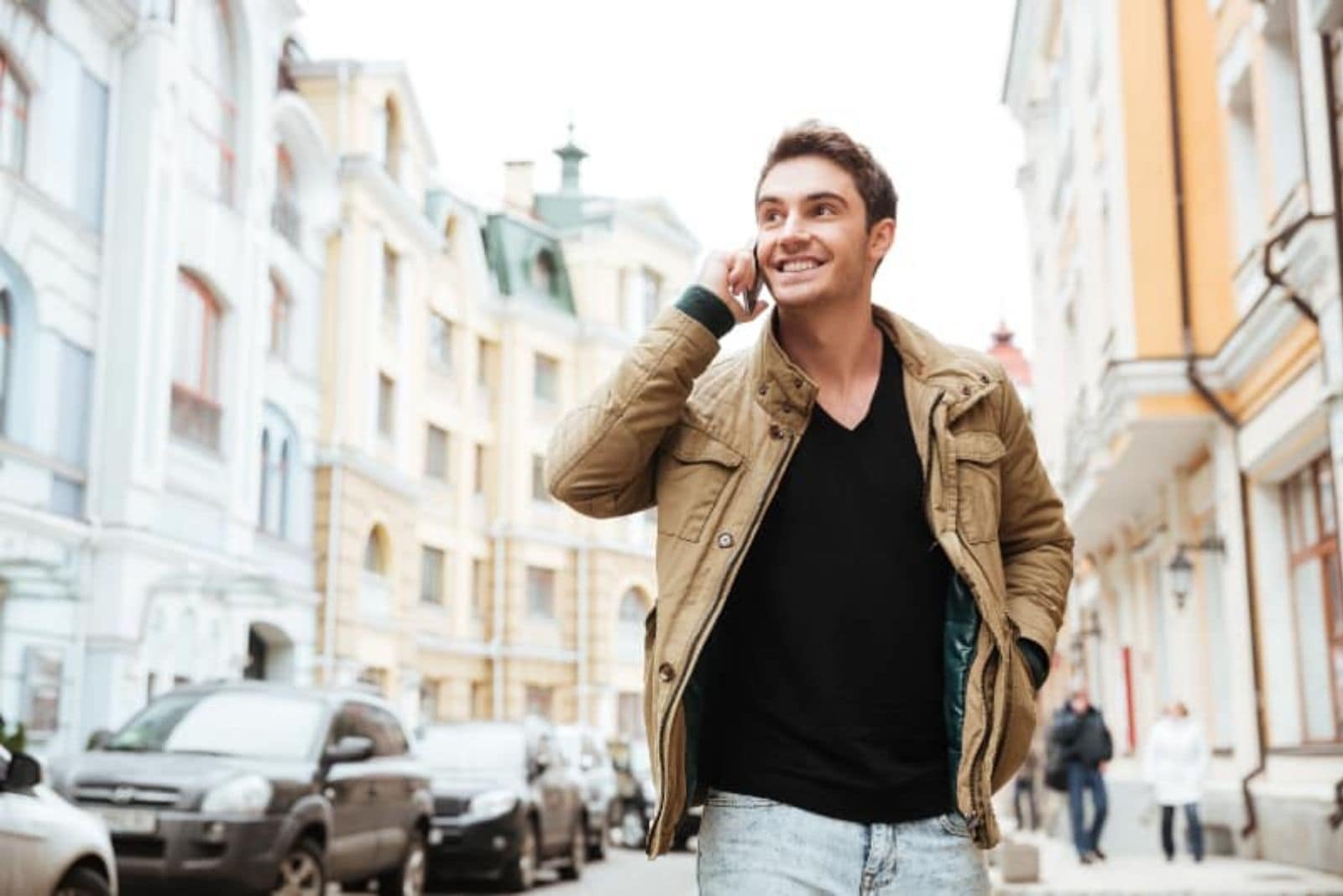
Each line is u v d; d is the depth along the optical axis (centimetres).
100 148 1955
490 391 4138
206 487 2238
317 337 2889
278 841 1023
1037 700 268
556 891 1616
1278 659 1418
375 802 1228
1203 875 1274
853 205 256
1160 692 2064
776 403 255
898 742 250
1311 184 1093
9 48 1730
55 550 1817
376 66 3134
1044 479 280
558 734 2238
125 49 2008
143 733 1124
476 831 1512
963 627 249
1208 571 1675
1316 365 1188
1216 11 1520
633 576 4403
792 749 249
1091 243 1950
